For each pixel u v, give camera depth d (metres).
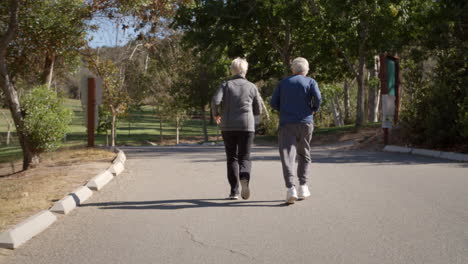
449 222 5.21
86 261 4.06
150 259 4.09
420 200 6.46
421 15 25.17
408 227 5.02
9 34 12.80
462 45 18.33
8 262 4.07
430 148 14.36
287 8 27.73
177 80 40.69
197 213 5.84
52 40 15.45
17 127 12.87
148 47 22.61
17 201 6.28
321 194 6.98
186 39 28.84
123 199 6.85
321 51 30.80
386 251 4.21
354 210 5.88
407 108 15.95
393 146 15.66
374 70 35.72
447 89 14.41
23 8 14.26
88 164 10.54
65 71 19.98
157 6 15.62
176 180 8.64
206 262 4.00
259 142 28.62
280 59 34.97
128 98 31.09
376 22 25.78
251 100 6.73
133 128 63.81
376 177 8.72
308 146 6.62
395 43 26.56
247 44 33.62
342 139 24.61
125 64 30.67
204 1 27.61
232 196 6.66
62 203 5.98
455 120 13.50
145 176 9.25
